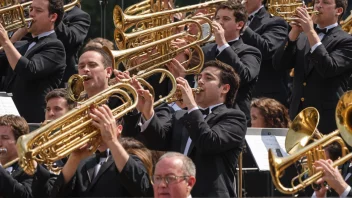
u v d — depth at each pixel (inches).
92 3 1694.1
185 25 1264.8
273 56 1320.1
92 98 981.8
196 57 1259.8
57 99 1168.8
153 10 1384.1
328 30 1312.7
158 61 1224.2
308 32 1264.8
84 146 978.1
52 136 954.1
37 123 1254.9
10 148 1114.1
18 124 1119.6
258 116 1238.9
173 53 1227.2
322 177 1015.0
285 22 1408.7
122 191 1003.3
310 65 1296.8
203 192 1055.0
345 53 1286.9
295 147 1091.9
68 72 1454.2
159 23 1283.2
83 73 1104.8
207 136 1042.7
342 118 1062.4
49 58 1307.8
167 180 922.7
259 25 1412.4
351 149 1091.3
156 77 1275.8
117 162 975.6
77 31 1459.2
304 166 1075.3
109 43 1326.3
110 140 968.9
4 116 1123.3
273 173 1033.5
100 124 967.0
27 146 935.7
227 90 1104.2
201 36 1238.3
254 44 1363.2
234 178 1095.0
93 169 1018.1
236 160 1082.1
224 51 1237.1
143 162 1025.5
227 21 1294.3
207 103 1100.5
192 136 1047.6
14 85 1317.7
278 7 1360.7
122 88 1102.4
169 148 1099.3
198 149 1063.6
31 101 1306.6
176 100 1099.3
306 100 1304.1
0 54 1395.2
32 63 1288.1
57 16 1336.1
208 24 1245.7
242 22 1300.4
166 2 1380.4
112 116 973.8
